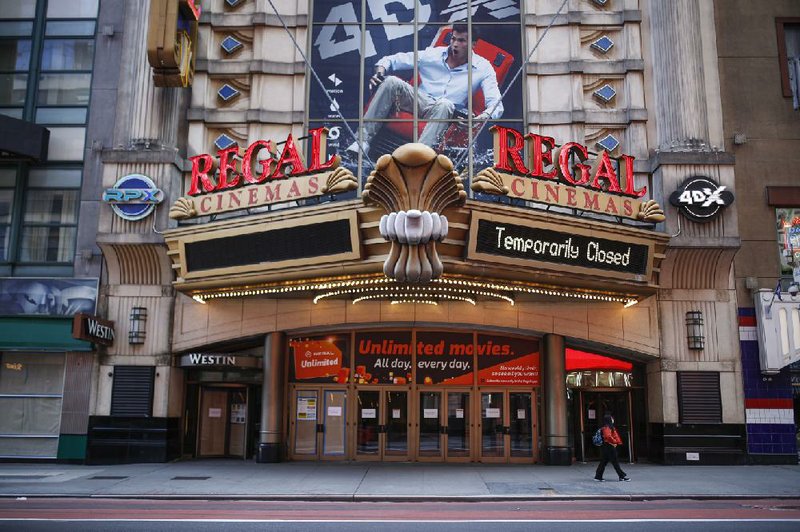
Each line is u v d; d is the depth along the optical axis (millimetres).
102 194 21172
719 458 20391
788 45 22781
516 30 22875
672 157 21031
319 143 17094
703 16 22594
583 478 17344
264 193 17531
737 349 20938
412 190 15203
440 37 22828
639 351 20922
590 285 18219
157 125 21641
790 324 20703
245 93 22672
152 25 20156
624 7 22844
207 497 14570
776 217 21641
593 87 22531
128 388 20766
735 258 21391
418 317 20953
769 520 11656
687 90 21641
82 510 12750
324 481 16656
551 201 17312
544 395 21328
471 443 21344
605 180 18453
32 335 20453
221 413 22609
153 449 20500
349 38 22859
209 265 18375
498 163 16781
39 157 21531
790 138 21969
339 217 16234
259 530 10570
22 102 22484
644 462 21594
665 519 11750
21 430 20641
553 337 21219
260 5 22984
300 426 21547
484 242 16391
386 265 15648
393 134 22188
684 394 20688
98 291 21172
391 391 21688
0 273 21500
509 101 22422
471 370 21750
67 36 22844
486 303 21094
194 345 21078
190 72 21641
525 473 18359
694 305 21172
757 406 20656
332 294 20094
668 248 20656
